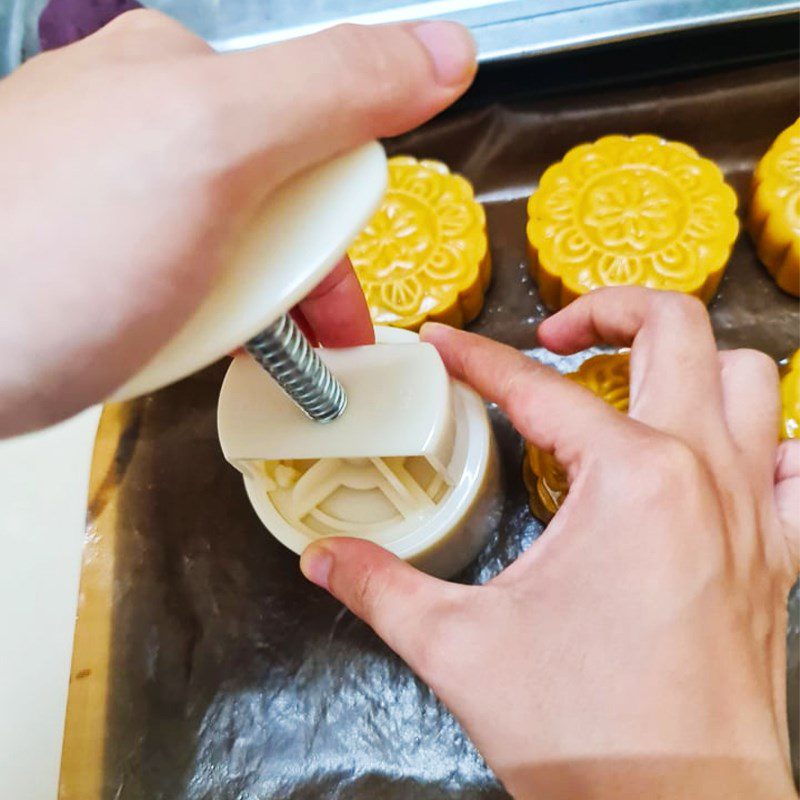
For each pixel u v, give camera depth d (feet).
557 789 0.56
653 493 0.57
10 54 1.01
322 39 0.45
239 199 0.43
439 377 0.65
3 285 0.41
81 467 0.94
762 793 0.54
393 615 0.62
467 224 0.91
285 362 0.55
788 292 0.94
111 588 0.87
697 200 0.90
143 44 0.47
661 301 0.68
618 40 0.95
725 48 0.99
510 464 0.89
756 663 0.57
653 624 0.55
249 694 0.83
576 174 0.92
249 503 0.89
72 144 0.41
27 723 0.85
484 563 0.86
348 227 0.46
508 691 0.57
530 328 0.97
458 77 0.49
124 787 0.81
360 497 0.76
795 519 0.66
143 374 0.45
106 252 0.41
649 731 0.54
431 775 0.79
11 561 0.91
